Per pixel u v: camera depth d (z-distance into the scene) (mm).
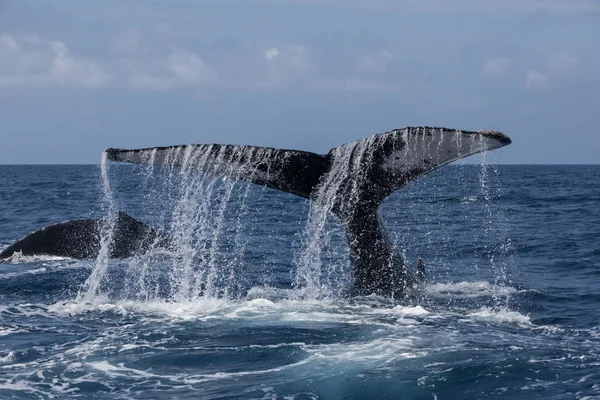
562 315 14516
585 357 11375
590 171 165500
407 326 12633
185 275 18875
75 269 20281
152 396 9984
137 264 20828
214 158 12953
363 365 10828
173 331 12969
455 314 13758
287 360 11156
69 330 13352
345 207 13758
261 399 9742
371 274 14125
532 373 10617
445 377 10398
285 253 23656
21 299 16438
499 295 16047
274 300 14961
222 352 11672
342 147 13297
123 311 14734
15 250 22875
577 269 21000
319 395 9836
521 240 27625
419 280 15305
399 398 9766
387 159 13133
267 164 13211
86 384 10484
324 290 15836
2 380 10680
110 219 23828
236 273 19375
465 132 12570
